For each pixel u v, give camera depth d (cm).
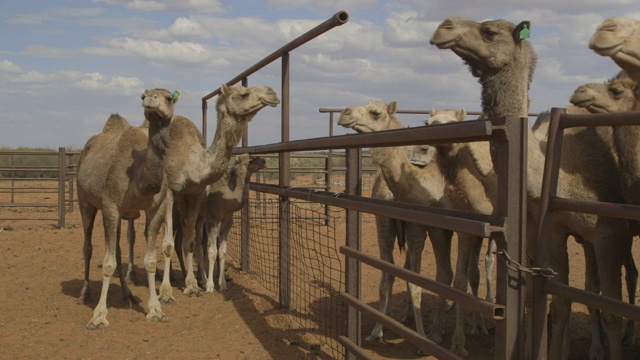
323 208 1958
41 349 635
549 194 348
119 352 629
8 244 1304
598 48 404
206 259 1122
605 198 522
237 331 704
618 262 498
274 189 770
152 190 715
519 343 329
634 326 714
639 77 418
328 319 733
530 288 396
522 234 326
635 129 482
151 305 761
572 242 1384
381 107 707
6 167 1638
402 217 421
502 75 512
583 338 701
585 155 529
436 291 394
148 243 771
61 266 1077
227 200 920
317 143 565
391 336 714
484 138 341
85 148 842
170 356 616
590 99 497
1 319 744
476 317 721
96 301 841
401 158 644
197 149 870
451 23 514
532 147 490
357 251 525
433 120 673
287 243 780
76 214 1848
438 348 392
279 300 797
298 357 607
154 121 700
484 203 606
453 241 1403
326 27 567
